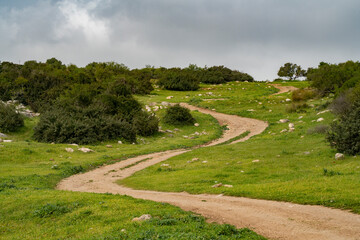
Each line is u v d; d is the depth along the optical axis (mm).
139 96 80000
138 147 40719
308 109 57906
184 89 95875
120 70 103750
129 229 10633
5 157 29844
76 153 34625
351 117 25562
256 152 30562
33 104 60188
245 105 70125
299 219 11836
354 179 16438
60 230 11906
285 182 17719
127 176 26078
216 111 67312
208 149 34781
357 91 39688
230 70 130875
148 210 13227
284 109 62406
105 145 41844
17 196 16594
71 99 53250
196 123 57250
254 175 21438
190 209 13953
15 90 64312
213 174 22641
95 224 12000
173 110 57938
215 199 15828
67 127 41656
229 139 45781
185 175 23406
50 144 37156
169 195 17781
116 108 53000
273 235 10492
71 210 14016
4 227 12992
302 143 32281
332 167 20938
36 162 29906
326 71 67062
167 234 9531
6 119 44938
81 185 22656
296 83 111875
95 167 30000
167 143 44375
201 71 125625
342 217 11695
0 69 87250
